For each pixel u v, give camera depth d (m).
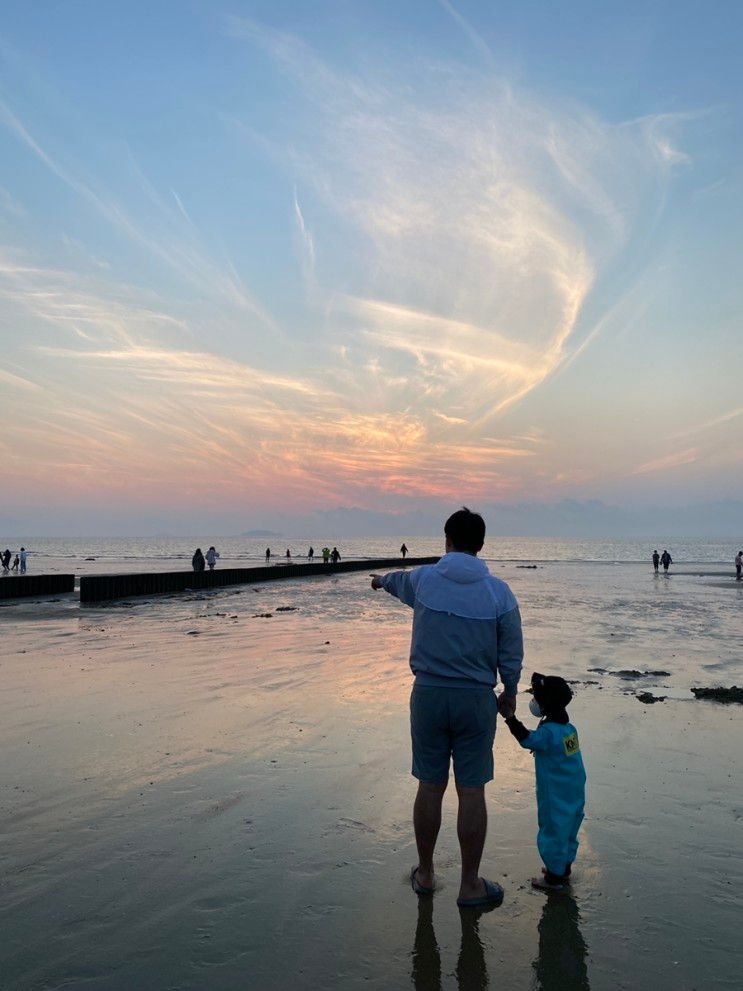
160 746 5.62
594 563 77.25
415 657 3.41
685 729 6.38
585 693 7.96
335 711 6.84
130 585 22.75
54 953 2.75
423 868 3.33
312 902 3.19
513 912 3.14
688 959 2.78
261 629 13.82
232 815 4.21
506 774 5.05
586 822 4.18
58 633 13.04
